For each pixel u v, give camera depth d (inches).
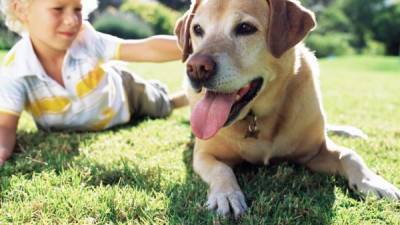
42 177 31.9
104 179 32.2
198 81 29.0
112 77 44.1
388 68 193.5
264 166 34.9
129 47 42.6
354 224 26.1
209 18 31.5
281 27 30.0
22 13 38.5
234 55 29.6
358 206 28.2
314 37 310.0
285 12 30.3
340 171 32.8
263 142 33.5
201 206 27.5
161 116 49.5
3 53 126.5
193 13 34.1
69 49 39.9
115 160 35.8
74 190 29.5
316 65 36.6
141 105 47.6
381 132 45.4
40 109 41.7
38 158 35.9
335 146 35.1
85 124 43.1
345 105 61.5
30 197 29.0
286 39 30.1
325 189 30.5
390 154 37.9
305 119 33.1
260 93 31.7
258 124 32.9
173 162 35.8
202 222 26.1
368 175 30.9
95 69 41.5
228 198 27.9
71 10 37.7
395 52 346.0
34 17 37.5
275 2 30.1
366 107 60.5
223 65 28.9
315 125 33.7
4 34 167.2
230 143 33.7
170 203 27.9
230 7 30.7
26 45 39.6
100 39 42.2
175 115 50.7
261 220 25.8
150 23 226.1
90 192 29.4
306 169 34.6
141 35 215.0
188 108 53.4
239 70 29.4
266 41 30.5
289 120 32.9
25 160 35.0
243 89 30.4
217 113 29.2
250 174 33.5
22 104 39.3
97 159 36.0
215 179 30.1
